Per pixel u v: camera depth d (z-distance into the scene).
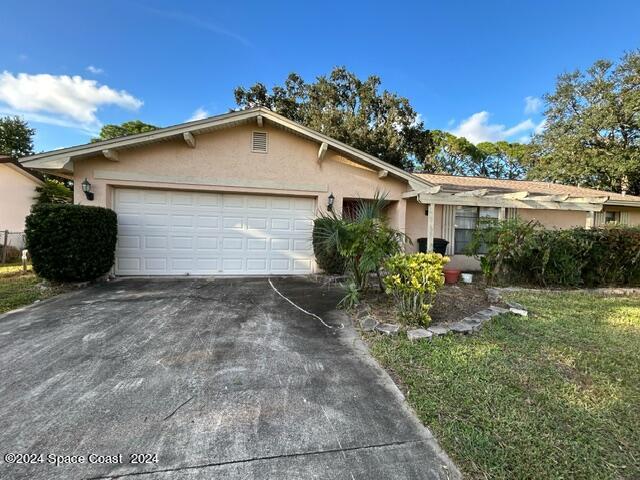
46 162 6.78
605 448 2.13
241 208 8.16
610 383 3.01
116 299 5.69
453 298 6.05
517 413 2.48
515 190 11.31
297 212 8.47
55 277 6.38
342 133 21.89
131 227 7.65
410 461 1.98
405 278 4.51
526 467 1.95
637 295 7.17
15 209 14.45
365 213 5.88
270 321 4.66
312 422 2.34
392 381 2.97
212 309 5.18
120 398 2.59
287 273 8.43
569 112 20.41
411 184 8.55
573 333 4.38
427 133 23.48
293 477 1.84
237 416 2.39
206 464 1.92
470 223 10.33
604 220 12.00
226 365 3.23
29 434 2.14
